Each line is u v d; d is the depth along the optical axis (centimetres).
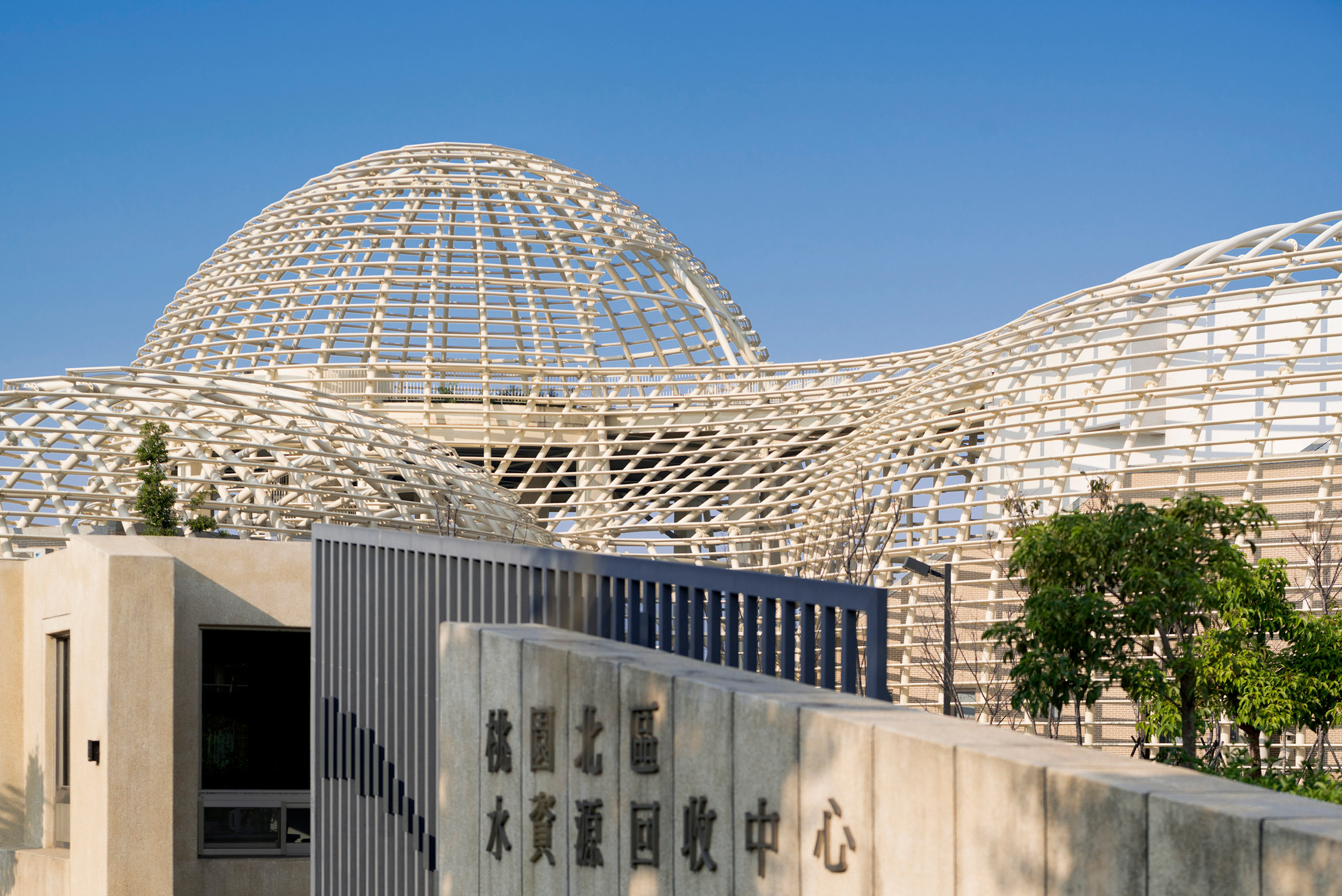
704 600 1212
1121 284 3959
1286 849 595
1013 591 3828
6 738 2681
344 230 6438
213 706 2383
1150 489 3588
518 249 6525
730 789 939
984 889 743
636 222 6812
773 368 5734
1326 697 2123
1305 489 3494
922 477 4144
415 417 5778
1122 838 671
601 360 6094
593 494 5844
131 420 4406
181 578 2353
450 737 1331
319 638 1927
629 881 1038
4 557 4134
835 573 4466
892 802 805
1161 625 2023
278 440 4628
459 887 1306
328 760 1889
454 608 1495
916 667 4003
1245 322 4081
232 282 6381
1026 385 4266
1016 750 753
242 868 2317
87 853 2256
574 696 1113
